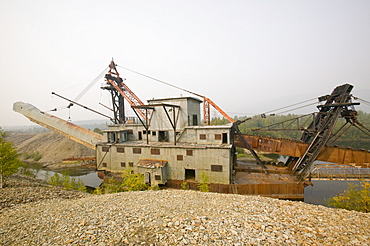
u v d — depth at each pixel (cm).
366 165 1903
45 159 5075
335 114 1984
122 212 984
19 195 1347
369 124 11238
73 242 656
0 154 1738
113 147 2727
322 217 936
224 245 650
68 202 1278
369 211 1433
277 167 2684
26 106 3553
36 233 745
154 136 2828
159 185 2384
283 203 1180
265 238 705
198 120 3064
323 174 2044
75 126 3416
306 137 2430
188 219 874
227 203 1180
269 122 11412
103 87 3984
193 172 2539
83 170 3944
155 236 706
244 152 5666
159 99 2741
